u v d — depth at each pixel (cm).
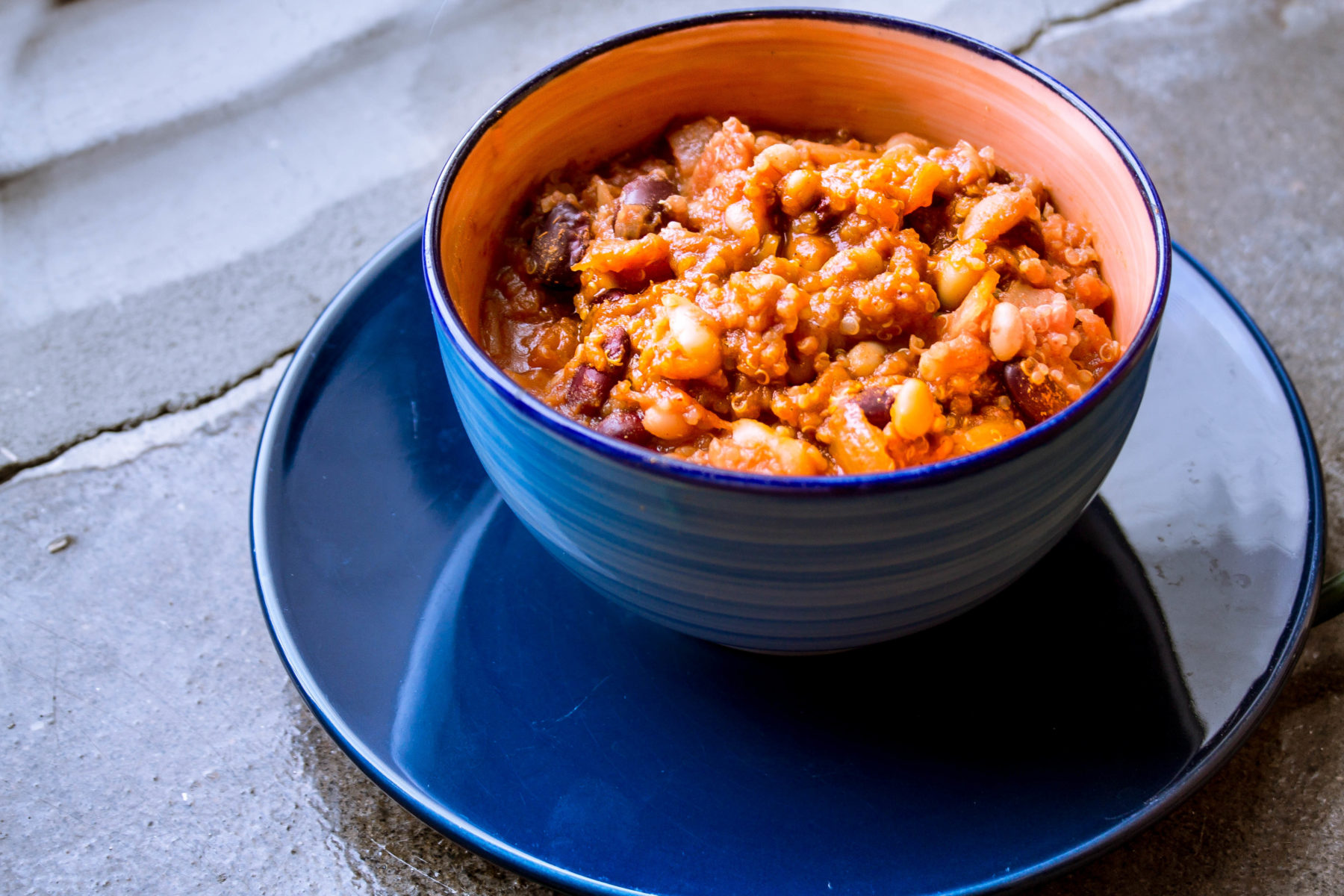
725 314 46
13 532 55
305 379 52
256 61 76
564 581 50
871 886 45
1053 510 45
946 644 49
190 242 65
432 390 53
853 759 47
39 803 50
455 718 48
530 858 45
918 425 45
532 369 49
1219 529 50
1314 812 49
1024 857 45
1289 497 50
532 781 47
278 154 69
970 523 43
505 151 49
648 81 51
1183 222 63
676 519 43
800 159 49
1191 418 52
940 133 52
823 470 45
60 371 60
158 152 70
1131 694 48
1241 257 62
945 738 47
